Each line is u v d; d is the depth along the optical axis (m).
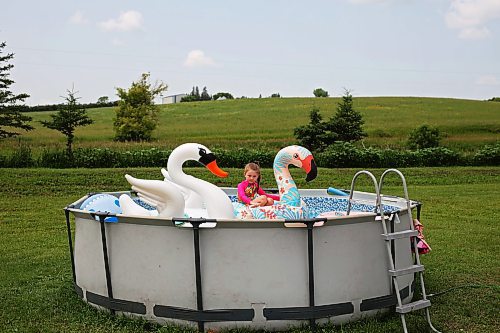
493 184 18.38
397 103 50.56
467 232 9.83
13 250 8.31
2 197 14.62
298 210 5.32
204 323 4.55
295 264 4.54
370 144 29.70
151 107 36.09
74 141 32.81
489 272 7.02
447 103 50.72
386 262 4.92
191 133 37.41
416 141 26.92
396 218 4.99
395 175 20.09
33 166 20.22
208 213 5.21
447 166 22.80
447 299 5.74
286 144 30.67
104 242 4.88
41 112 50.97
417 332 4.68
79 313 5.12
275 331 4.57
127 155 21.05
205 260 4.52
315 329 4.59
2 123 29.38
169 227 4.61
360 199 6.98
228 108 50.38
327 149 23.72
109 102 58.81
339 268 4.66
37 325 4.90
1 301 5.64
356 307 4.75
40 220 11.16
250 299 4.54
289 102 53.62
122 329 4.70
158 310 4.70
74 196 15.26
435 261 7.59
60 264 7.39
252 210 5.30
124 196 5.47
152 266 4.70
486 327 4.96
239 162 21.66
